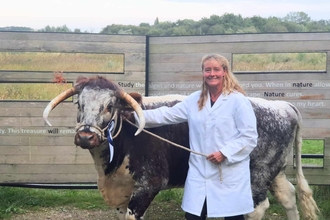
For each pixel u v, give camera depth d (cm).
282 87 634
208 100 364
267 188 463
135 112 408
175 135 446
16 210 605
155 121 394
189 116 374
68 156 641
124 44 639
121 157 426
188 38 641
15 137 634
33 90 695
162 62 647
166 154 440
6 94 698
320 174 634
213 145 356
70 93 393
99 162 423
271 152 459
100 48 635
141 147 431
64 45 629
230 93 358
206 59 359
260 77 636
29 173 639
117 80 642
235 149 347
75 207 637
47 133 636
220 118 355
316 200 647
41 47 627
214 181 357
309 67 1012
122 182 437
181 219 596
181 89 648
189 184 367
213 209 351
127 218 429
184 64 645
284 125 465
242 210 353
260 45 632
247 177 361
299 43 626
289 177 638
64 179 644
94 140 363
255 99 477
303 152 919
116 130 413
